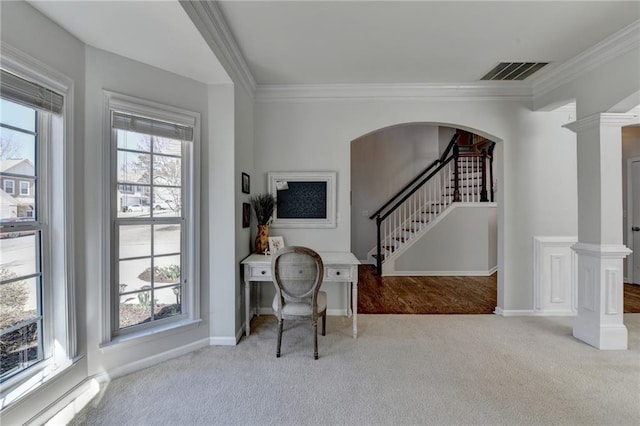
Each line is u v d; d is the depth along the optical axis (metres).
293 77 3.19
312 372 2.21
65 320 1.85
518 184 3.43
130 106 2.18
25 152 1.70
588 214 2.67
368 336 2.86
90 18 1.73
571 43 2.52
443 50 2.64
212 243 2.68
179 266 2.54
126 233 2.24
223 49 2.33
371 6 2.06
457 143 6.18
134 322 2.30
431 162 6.81
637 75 2.33
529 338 2.81
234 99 2.67
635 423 1.68
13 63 1.52
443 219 5.59
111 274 2.15
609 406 1.82
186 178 2.56
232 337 2.68
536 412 1.77
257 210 3.30
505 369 2.25
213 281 2.69
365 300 4.03
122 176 2.21
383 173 6.77
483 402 1.86
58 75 1.78
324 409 1.80
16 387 1.60
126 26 1.81
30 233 1.73
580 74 2.79
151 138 2.36
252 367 2.28
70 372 1.86
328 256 3.14
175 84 2.44
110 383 2.06
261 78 3.21
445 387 2.02
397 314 3.48
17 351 1.66
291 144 3.46
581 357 2.44
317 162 3.46
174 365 2.31
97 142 2.04
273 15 2.15
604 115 2.52
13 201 1.64
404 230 5.99
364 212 6.74
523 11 2.11
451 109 3.42
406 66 2.95
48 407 1.71
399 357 2.44
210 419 1.72
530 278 3.44
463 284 4.90
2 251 1.60
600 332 2.57
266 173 3.46
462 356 2.46
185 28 1.84
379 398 1.90
